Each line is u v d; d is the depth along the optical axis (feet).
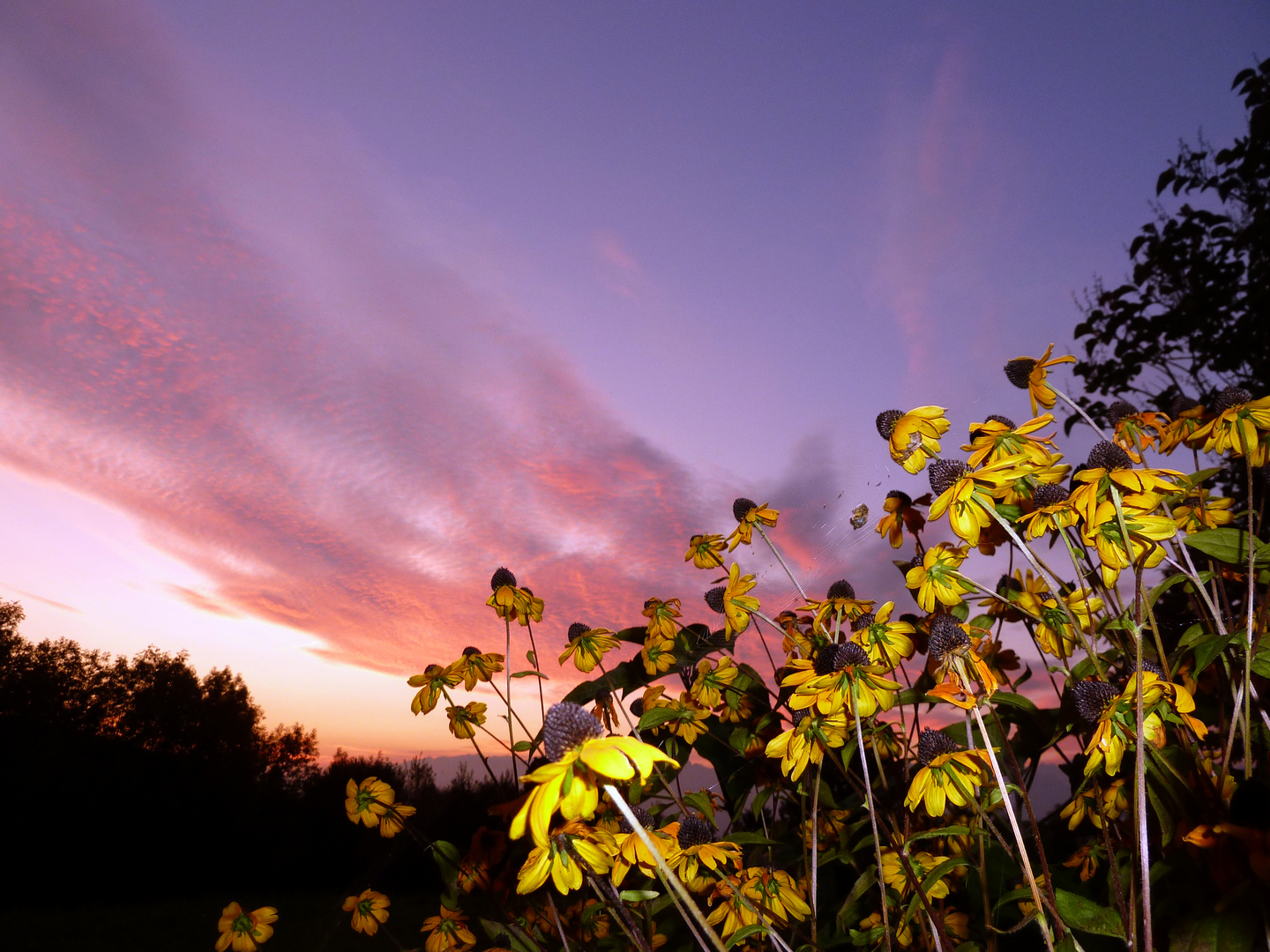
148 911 44.83
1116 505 3.71
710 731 8.07
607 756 2.87
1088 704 3.87
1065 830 5.88
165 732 94.99
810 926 5.49
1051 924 3.82
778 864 6.50
